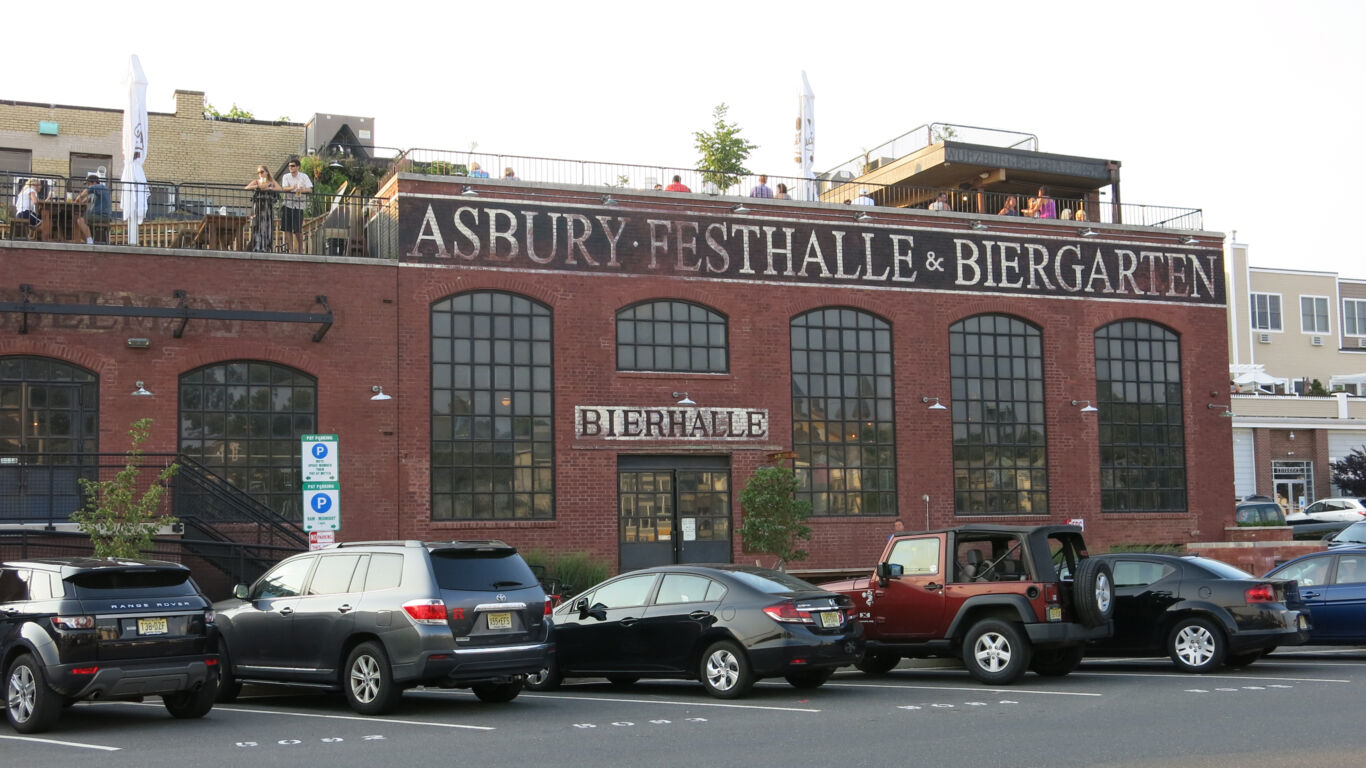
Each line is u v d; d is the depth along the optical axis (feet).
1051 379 106.73
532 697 52.75
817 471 98.78
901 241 103.14
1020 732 39.73
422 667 45.11
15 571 44.93
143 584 44.55
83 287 80.23
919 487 101.09
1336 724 40.34
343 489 85.20
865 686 55.26
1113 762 33.83
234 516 81.71
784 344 98.48
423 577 46.34
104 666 42.37
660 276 95.25
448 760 35.86
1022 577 55.26
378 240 92.68
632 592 54.13
